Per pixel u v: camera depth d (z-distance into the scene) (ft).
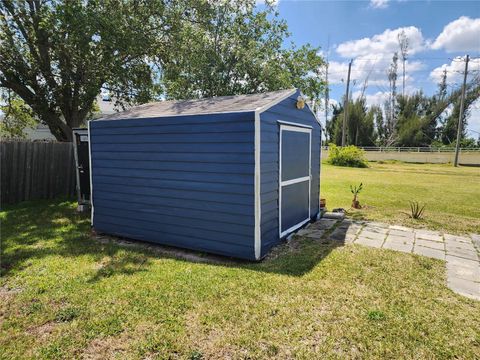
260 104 13.75
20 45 29.09
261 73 30.48
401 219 20.86
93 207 18.01
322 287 10.73
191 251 14.82
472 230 18.19
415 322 8.71
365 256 13.74
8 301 9.90
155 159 15.26
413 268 12.51
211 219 13.88
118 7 27.71
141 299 9.90
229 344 7.76
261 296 10.08
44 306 9.56
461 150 89.15
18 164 25.12
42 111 31.50
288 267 12.44
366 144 126.52
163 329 8.36
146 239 16.06
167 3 30.32
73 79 29.55
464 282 11.36
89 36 25.25
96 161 17.56
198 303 9.64
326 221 20.33
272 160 14.02
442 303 9.79
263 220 13.39
